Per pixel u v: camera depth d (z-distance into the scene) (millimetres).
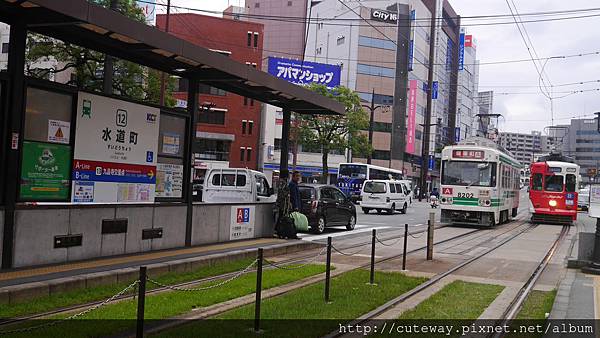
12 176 8797
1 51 44500
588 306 8992
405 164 80625
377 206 34219
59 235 9516
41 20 8992
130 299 8133
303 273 11273
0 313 6773
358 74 76375
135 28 9625
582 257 13391
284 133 16828
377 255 14805
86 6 8633
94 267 9289
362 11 76250
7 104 8812
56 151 9828
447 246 17641
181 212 12609
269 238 15781
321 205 20000
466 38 116812
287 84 14547
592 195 12820
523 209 54188
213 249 12625
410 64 78688
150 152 11828
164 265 10016
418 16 82000
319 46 83000
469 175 25562
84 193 10383
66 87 9867
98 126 10609
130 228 11094
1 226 8625
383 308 8406
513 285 10922
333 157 67938
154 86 30172
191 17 56938
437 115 93312
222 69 12047
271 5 101938
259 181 20938
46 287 7809
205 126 57406
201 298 8492
